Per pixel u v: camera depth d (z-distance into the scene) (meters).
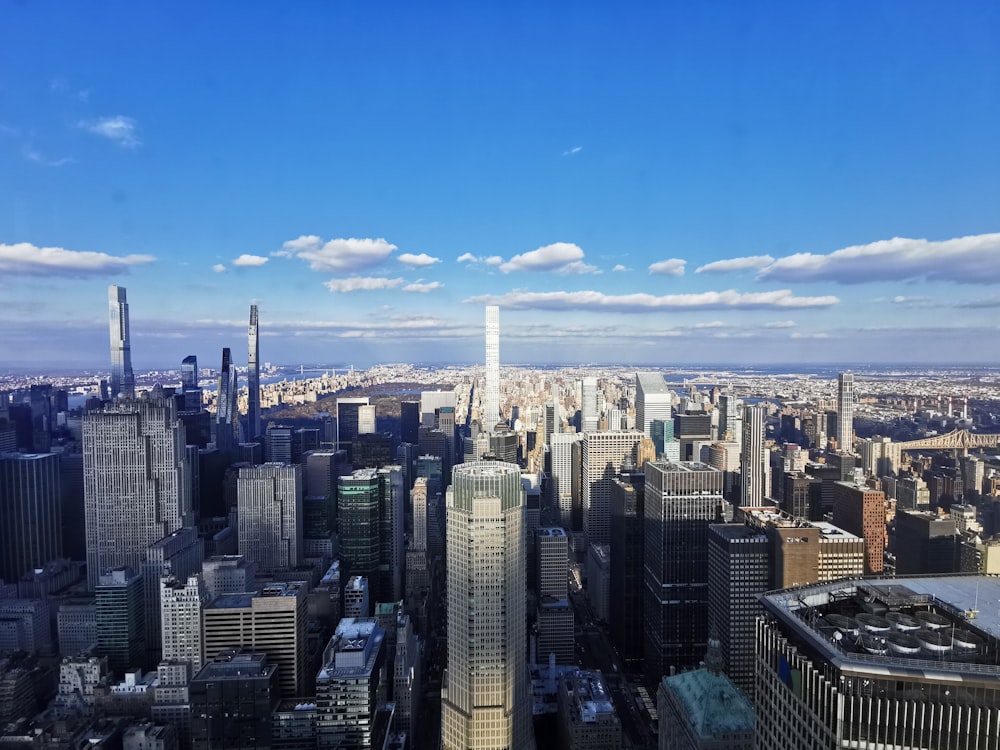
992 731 108.44
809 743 123.81
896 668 114.12
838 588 151.88
